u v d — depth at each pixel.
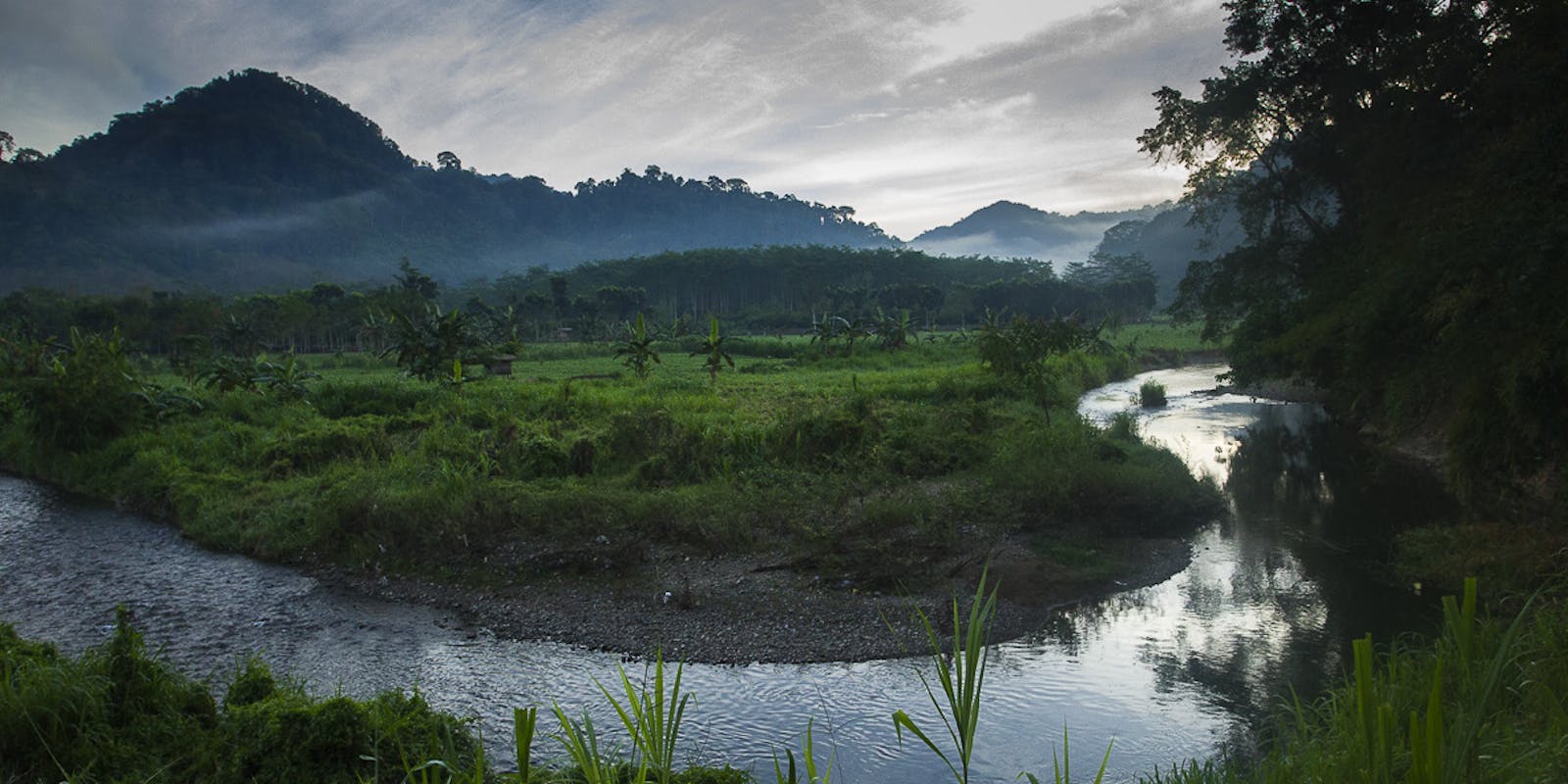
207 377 35.47
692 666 9.54
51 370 23.62
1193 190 32.00
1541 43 16.62
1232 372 31.55
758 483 16.34
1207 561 12.99
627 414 20.64
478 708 8.62
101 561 14.20
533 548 13.17
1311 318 25.44
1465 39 21.36
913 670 9.33
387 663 9.79
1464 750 2.59
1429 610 10.45
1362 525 14.79
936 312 123.69
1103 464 16.52
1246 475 19.81
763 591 11.52
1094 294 125.44
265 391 28.44
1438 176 21.44
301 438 20.12
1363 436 24.84
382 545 13.70
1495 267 14.62
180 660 9.98
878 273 151.00
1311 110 27.31
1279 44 27.39
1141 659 9.46
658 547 13.34
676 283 148.25
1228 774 5.67
